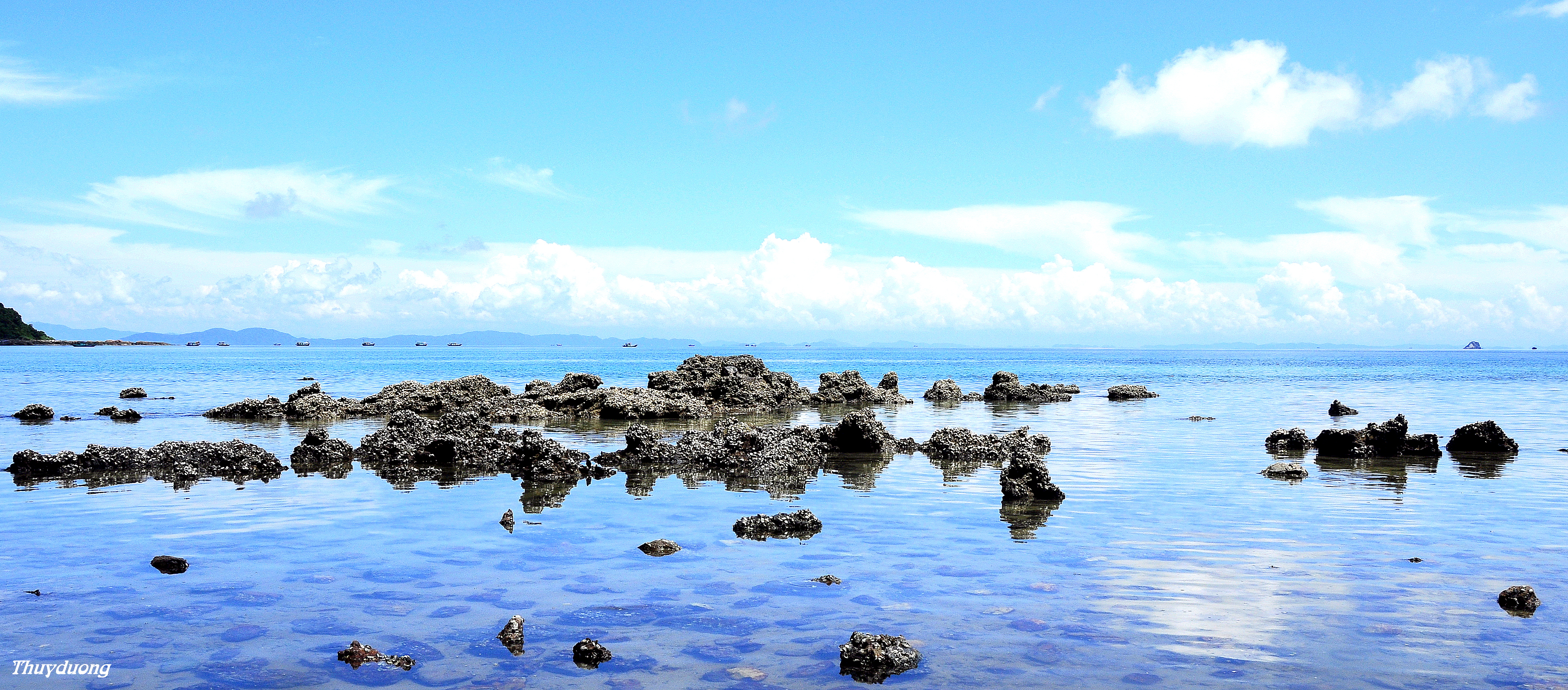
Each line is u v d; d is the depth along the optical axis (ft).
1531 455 84.28
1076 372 383.24
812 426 126.31
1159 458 82.79
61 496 61.00
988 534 49.26
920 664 29.84
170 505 57.72
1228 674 28.99
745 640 32.19
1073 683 28.30
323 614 34.81
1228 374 358.23
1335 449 85.56
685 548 45.96
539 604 36.29
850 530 50.57
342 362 520.42
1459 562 42.47
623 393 150.00
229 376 279.49
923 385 267.39
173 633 32.68
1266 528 50.44
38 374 280.10
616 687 28.02
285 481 69.15
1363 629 32.99
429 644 31.73
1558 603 35.94
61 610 35.14
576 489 65.92
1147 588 38.27
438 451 80.02
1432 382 275.39
